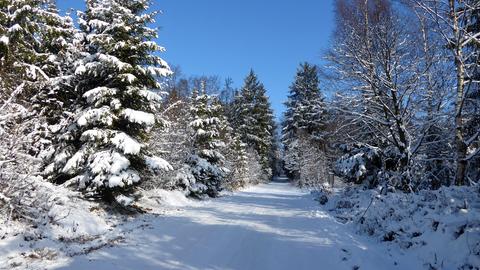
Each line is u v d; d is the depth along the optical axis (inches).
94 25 544.4
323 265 299.4
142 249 331.0
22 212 362.3
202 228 448.8
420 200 419.5
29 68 503.2
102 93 510.3
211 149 1049.5
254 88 2436.0
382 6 613.9
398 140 633.0
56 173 532.7
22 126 367.9
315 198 983.0
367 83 639.1
